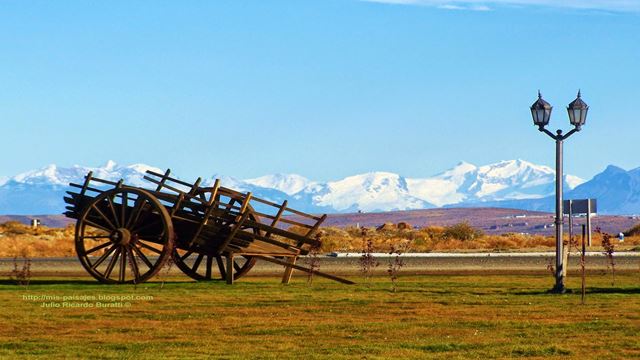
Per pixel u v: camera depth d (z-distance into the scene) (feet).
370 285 202.28
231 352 119.65
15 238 444.14
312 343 126.31
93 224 208.74
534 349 120.16
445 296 178.81
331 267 261.24
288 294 182.91
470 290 190.08
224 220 210.18
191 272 216.95
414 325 141.49
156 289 193.47
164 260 203.21
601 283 206.49
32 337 131.34
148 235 209.26
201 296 179.42
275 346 123.85
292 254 212.43
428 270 251.80
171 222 203.51
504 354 117.60
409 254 334.65
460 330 136.67
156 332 135.44
